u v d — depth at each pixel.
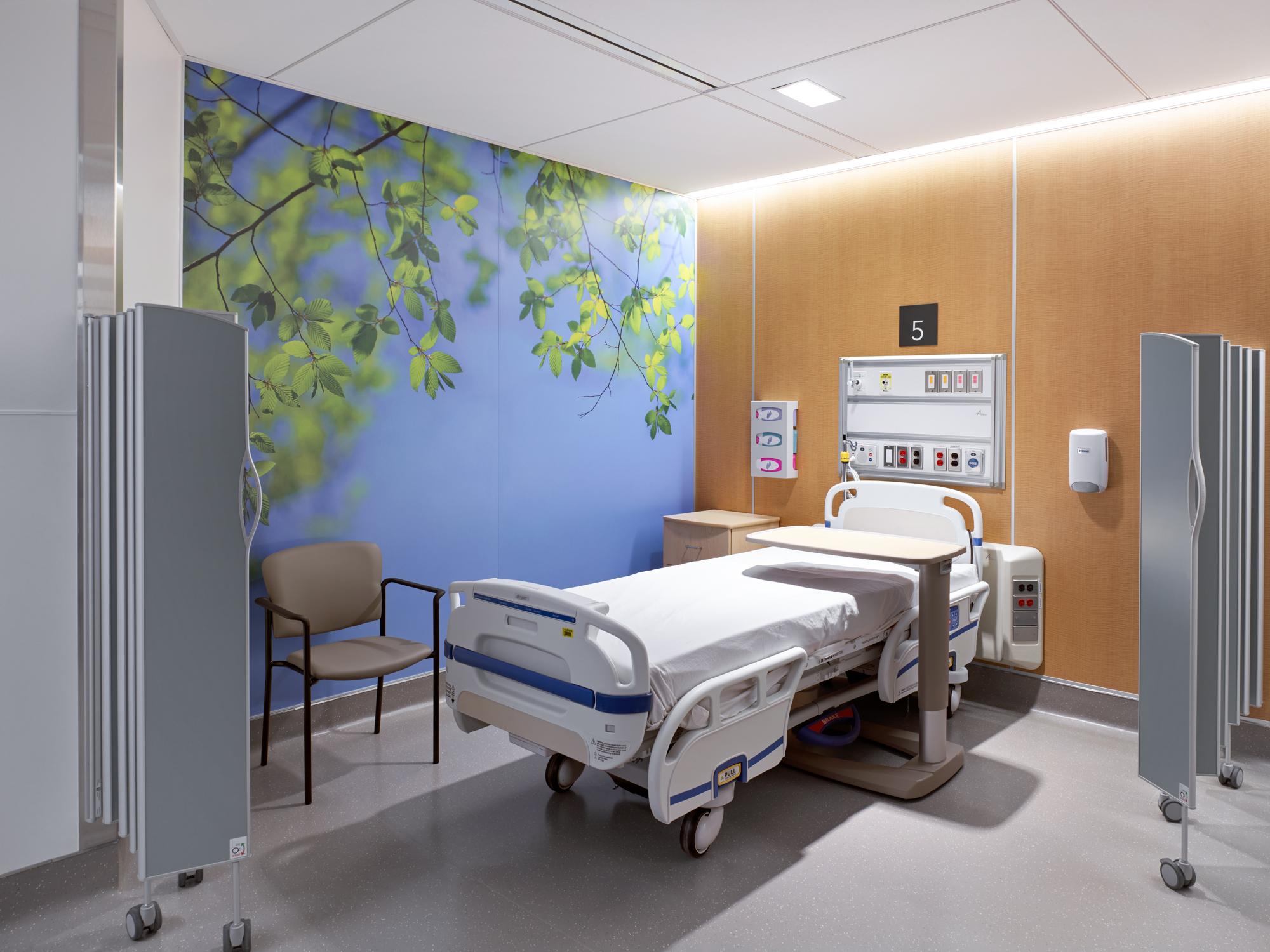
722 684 2.57
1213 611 2.70
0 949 2.23
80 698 2.37
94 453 2.32
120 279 2.41
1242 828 2.92
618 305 4.88
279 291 3.51
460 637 2.91
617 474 4.94
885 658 3.45
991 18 2.78
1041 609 3.99
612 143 4.19
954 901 2.49
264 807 3.04
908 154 4.34
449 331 4.09
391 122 3.82
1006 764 3.47
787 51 3.05
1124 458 3.79
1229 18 2.77
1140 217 3.71
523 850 2.77
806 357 4.86
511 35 2.95
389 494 3.91
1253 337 3.45
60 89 2.30
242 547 2.23
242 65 3.24
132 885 2.52
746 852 2.78
